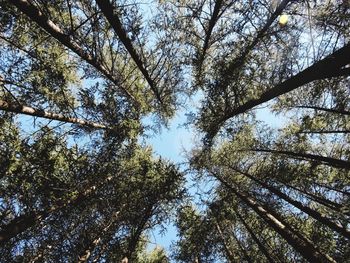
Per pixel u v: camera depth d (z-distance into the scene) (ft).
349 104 27.25
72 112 36.99
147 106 42.68
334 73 19.79
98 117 38.83
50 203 31.04
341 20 22.29
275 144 41.22
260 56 28.53
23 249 29.63
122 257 39.70
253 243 45.11
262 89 30.27
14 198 28.66
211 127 36.35
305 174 37.65
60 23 29.35
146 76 35.27
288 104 33.55
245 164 47.03
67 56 36.14
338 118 31.71
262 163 44.19
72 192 32.32
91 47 29.94
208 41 30.42
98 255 37.88
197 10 28.53
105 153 37.09
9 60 28.99
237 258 44.29
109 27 29.78
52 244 31.32
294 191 39.01
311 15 23.63
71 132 35.09
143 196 41.91
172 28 32.22
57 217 32.35
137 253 47.34
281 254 39.09
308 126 34.55
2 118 28.81
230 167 47.52
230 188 43.91
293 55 26.40
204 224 48.06
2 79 29.35
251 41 28.43
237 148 43.93
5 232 25.80
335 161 27.12
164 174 42.65
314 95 29.63
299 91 31.42
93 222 36.40
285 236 29.91
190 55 34.76
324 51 23.06
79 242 33.86
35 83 31.14
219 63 30.68
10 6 25.77
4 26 27.58
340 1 22.17
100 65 32.19
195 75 35.70
